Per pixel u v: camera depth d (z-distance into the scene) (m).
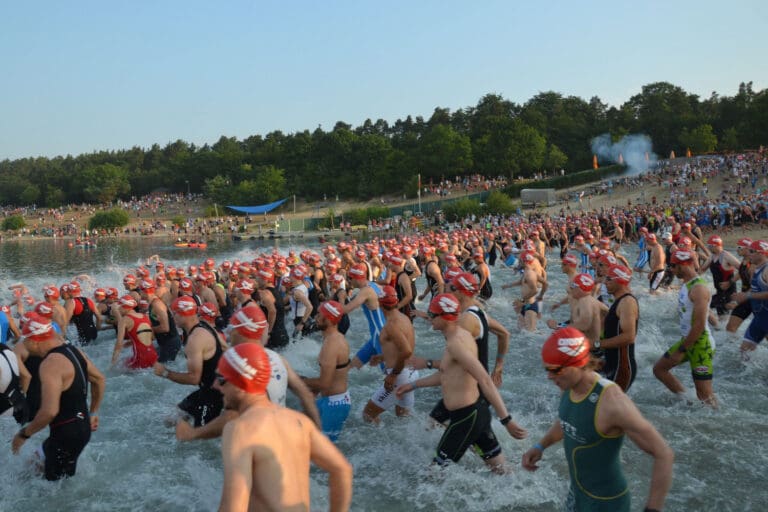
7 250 61.72
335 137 132.75
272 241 67.56
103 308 13.33
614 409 3.31
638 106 147.75
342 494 2.96
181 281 10.66
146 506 5.40
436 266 13.64
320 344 11.52
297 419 2.89
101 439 7.06
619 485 3.50
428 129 151.62
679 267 7.05
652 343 10.75
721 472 5.61
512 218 60.66
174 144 194.88
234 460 2.63
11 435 6.92
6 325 9.83
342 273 16.31
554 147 116.12
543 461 5.93
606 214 44.38
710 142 111.06
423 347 11.48
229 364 2.86
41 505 5.41
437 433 6.56
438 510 5.09
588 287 6.83
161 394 8.84
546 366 3.51
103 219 93.25
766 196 46.47
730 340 10.18
